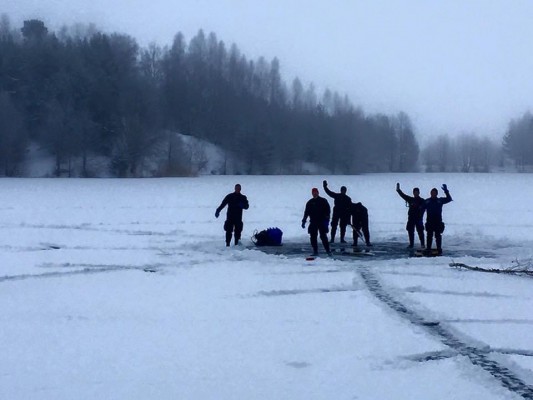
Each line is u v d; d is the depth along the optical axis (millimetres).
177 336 7539
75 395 5676
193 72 109000
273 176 88562
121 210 27406
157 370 6336
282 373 6254
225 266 12812
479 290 10359
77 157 78062
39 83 86188
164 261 13430
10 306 9086
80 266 12742
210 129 101688
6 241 16719
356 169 111125
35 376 6148
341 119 114688
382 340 7363
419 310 8875
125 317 8469
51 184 55094
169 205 30516
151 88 93562
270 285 10773
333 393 5730
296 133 103938
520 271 12031
